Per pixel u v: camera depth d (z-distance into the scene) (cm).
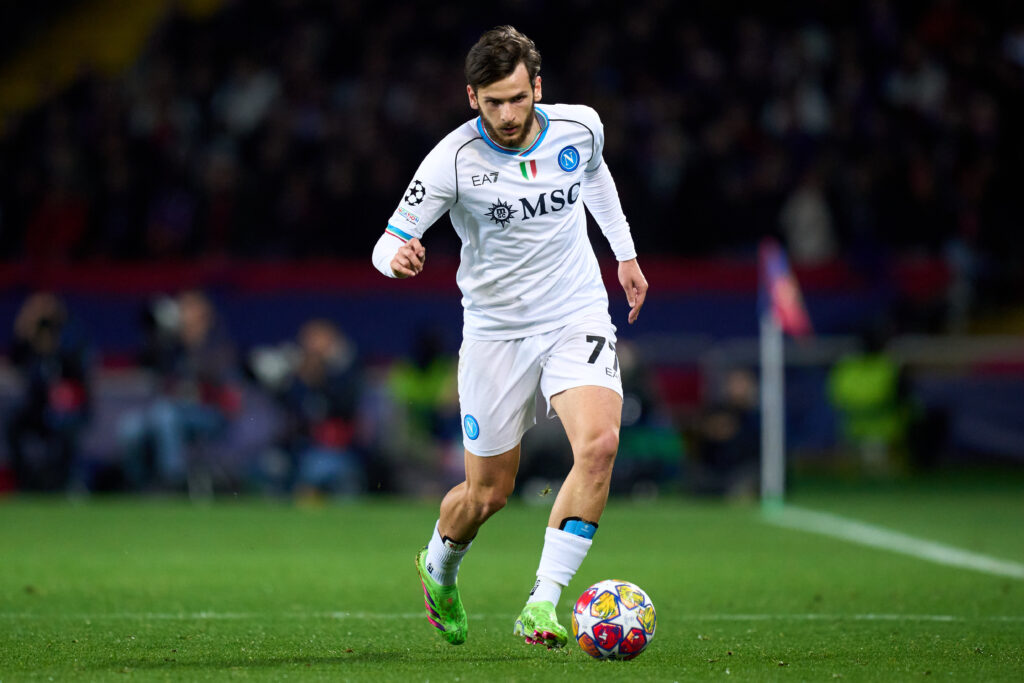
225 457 4747
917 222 6144
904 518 4075
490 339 1733
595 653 1639
